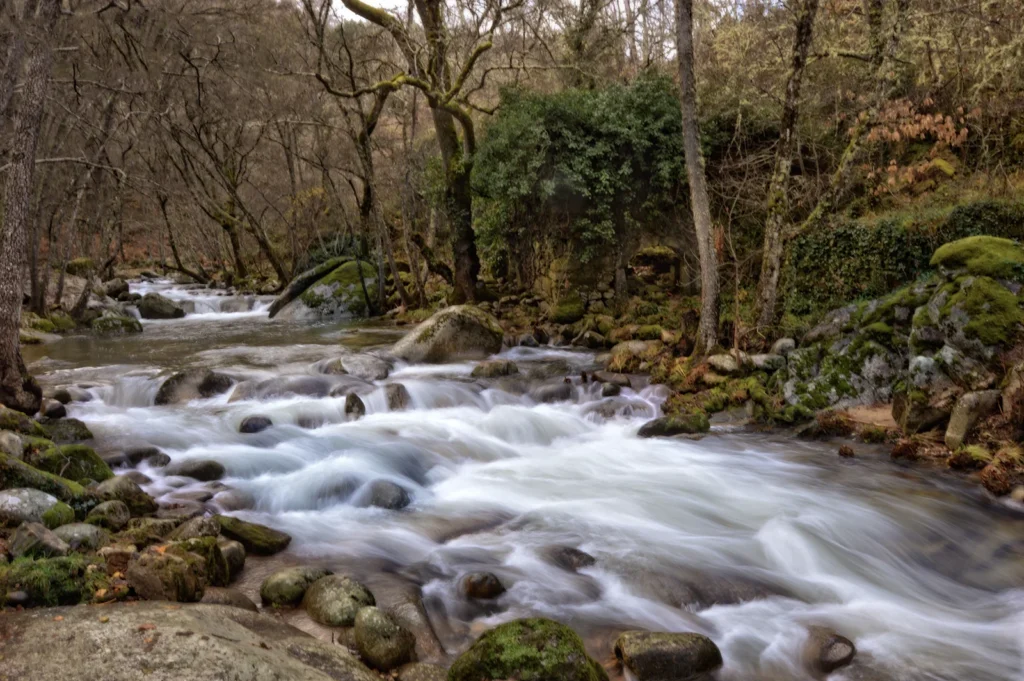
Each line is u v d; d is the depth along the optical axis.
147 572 4.62
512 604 5.34
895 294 10.30
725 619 5.26
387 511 7.22
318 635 4.67
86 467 7.05
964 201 12.45
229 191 26.02
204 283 32.78
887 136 14.24
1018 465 7.46
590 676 3.90
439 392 11.71
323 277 23.69
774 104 16.59
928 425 8.80
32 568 4.47
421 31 20.88
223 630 4.07
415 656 4.55
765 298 12.26
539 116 16.72
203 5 20.67
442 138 19.38
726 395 10.91
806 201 15.40
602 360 13.84
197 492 7.30
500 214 17.72
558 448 9.48
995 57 14.30
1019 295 8.70
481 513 7.21
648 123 16.72
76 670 3.51
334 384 11.69
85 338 18.11
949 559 6.24
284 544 6.25
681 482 8.08
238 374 12.79
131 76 19.94
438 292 22.02
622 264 17.27
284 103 23.50
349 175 27.33
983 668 4.66
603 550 6.32
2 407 7.93
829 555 6.29
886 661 4.74
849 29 16.45
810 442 9.28
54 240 22.97
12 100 13.32
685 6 11.54
